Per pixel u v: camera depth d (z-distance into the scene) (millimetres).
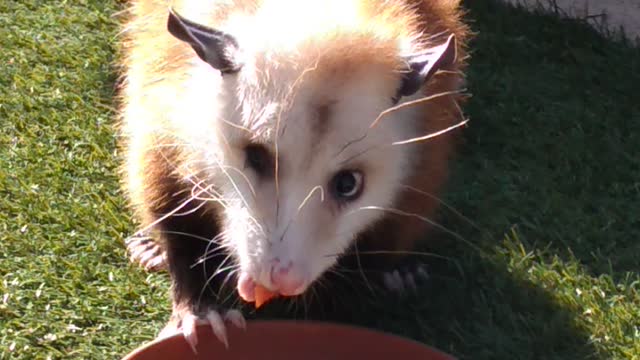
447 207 836
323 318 777
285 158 641
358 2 677
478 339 753
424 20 746
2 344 727
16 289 760
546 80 965
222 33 662
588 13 1036
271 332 707
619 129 917
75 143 872
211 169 687
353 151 654
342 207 668
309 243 648
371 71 652
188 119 690
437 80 736
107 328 746
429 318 772
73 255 790
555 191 860
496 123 917
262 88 645
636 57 989
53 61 942
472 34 900
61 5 994
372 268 783
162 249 764
